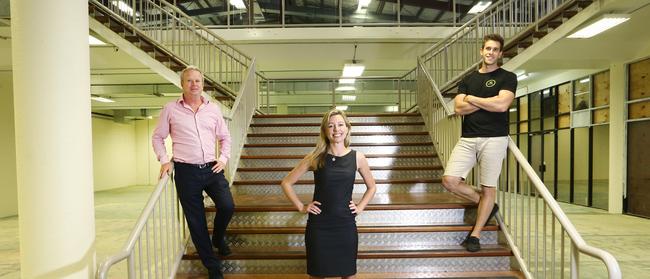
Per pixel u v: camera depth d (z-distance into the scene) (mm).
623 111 7020
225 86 6750
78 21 2182
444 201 3744
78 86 2174
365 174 2465
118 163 14836
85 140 2225
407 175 4691
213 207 3404
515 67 5559
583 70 7914
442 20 8844
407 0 8867
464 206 3490
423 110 5984
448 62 7285
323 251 2285
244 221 3480
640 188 6742
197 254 3043
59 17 2092
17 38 2084
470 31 6359
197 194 2660
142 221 2393
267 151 5301
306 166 2412
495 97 2873
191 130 2605
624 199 7070
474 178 3795
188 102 2650
